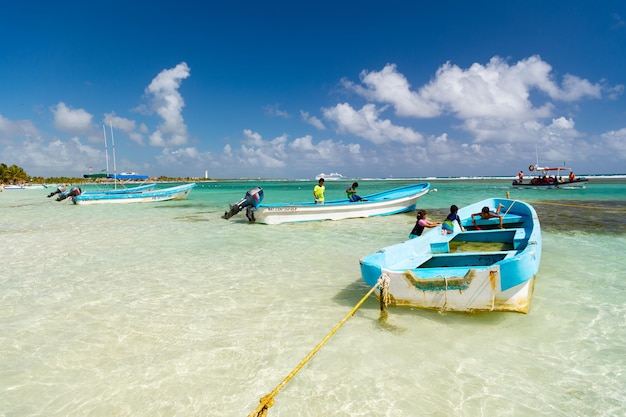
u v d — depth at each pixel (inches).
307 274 331.0
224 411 149.3
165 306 259.6
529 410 145.1
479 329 212.2
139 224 698.2
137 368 180.5
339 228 591.5
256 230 590.2
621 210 759.1
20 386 167.2
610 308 238.8
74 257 416.8
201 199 1398.9
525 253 220.7
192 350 197.0
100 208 1061.8
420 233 400.8
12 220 794.8
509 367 175.0
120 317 241.3
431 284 218.8
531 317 226.2
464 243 352.8
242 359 187.6
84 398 158.1
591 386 159.2
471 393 156.6
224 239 511.8
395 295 229.1
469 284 212.1
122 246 477.1
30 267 374.3
